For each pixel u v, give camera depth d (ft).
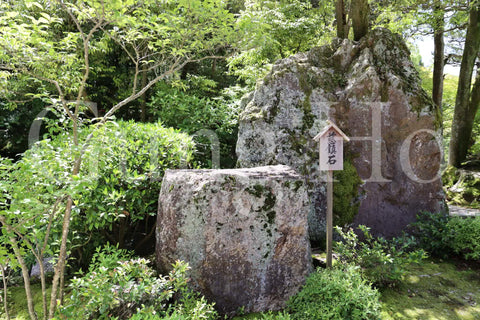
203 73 30.66
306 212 10.35
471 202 23.36
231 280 9.49
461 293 10.85
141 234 14.21
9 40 6.93
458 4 24.43
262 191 9.79
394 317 9.45
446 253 13.53
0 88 9.87
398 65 15.11
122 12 7.07
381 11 25.46
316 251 13.17
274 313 9.62
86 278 8.12
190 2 8.21
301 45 24.89
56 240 9.52
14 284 11.15
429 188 14.57
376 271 10.80
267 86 15.12
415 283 11.38
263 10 23.91
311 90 14.80
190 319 7.95
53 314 7.45
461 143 27.78
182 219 9.46
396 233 14.24
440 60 29.68
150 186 12.01
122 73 26.20
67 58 9.00
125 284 7.95
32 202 6.63
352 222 14.07
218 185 9.48
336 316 8.12
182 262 9.04
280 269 9.96
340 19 18.80
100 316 7.53
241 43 9.78
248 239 9.66
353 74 15.03
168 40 9.12
